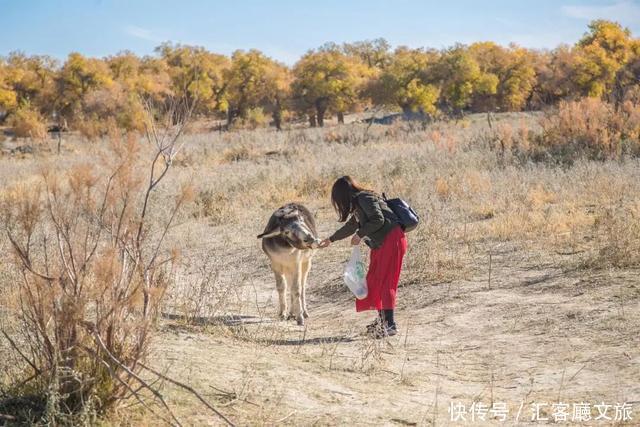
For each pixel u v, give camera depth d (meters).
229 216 16.88
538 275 10.01
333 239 8.46
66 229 5.37
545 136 23.52
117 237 5.41
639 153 20.45
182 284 10.65
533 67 102.50
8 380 5.33
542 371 6.76
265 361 6.75
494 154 21.89
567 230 12.33
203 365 6.30
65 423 4.77
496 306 8.96
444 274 10.49
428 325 8.67
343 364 7.09
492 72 100.69
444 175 18.95
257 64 107.44
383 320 8.19
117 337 5.18
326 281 11.31
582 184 15.88
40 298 5.05
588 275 9.59
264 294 10.99
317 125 106.62
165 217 15.84
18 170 28.00
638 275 9.30
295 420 5.31
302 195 19.41
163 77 102.69
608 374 6.45
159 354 6.43
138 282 5.42
